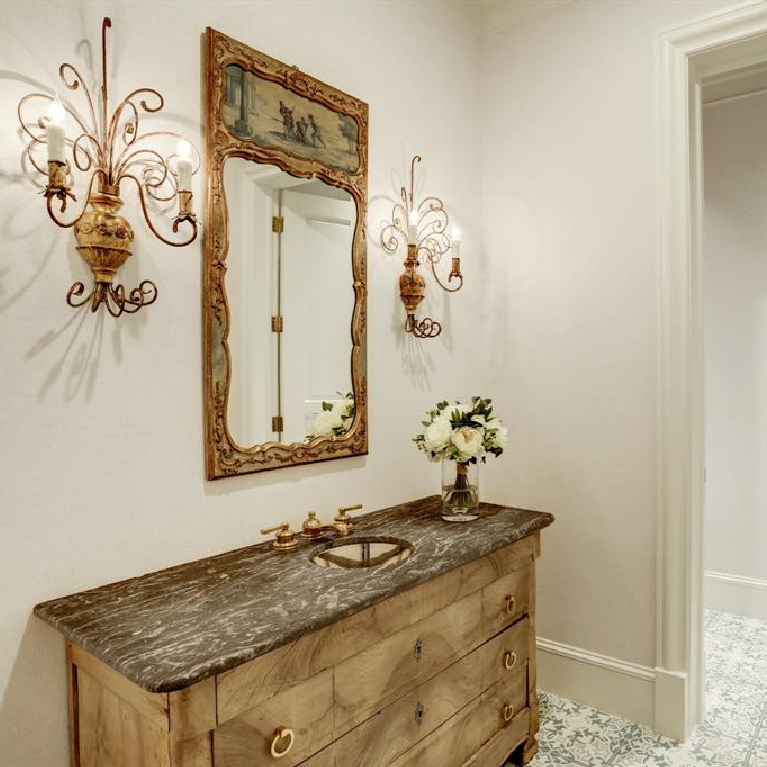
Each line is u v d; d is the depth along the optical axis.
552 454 2.60
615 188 2.41
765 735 2.27
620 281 2.40
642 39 2.34
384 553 1.86
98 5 1.46
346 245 2.10
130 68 1.51
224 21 1.73
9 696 1.31
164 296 1.59
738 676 2.74
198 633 1.20
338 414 2.08
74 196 1.37
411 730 1.60
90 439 1.45
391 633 1.51
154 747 1.11
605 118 2.44
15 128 1.32
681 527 2.26
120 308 1.46
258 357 1.81
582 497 2.51
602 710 2.45
